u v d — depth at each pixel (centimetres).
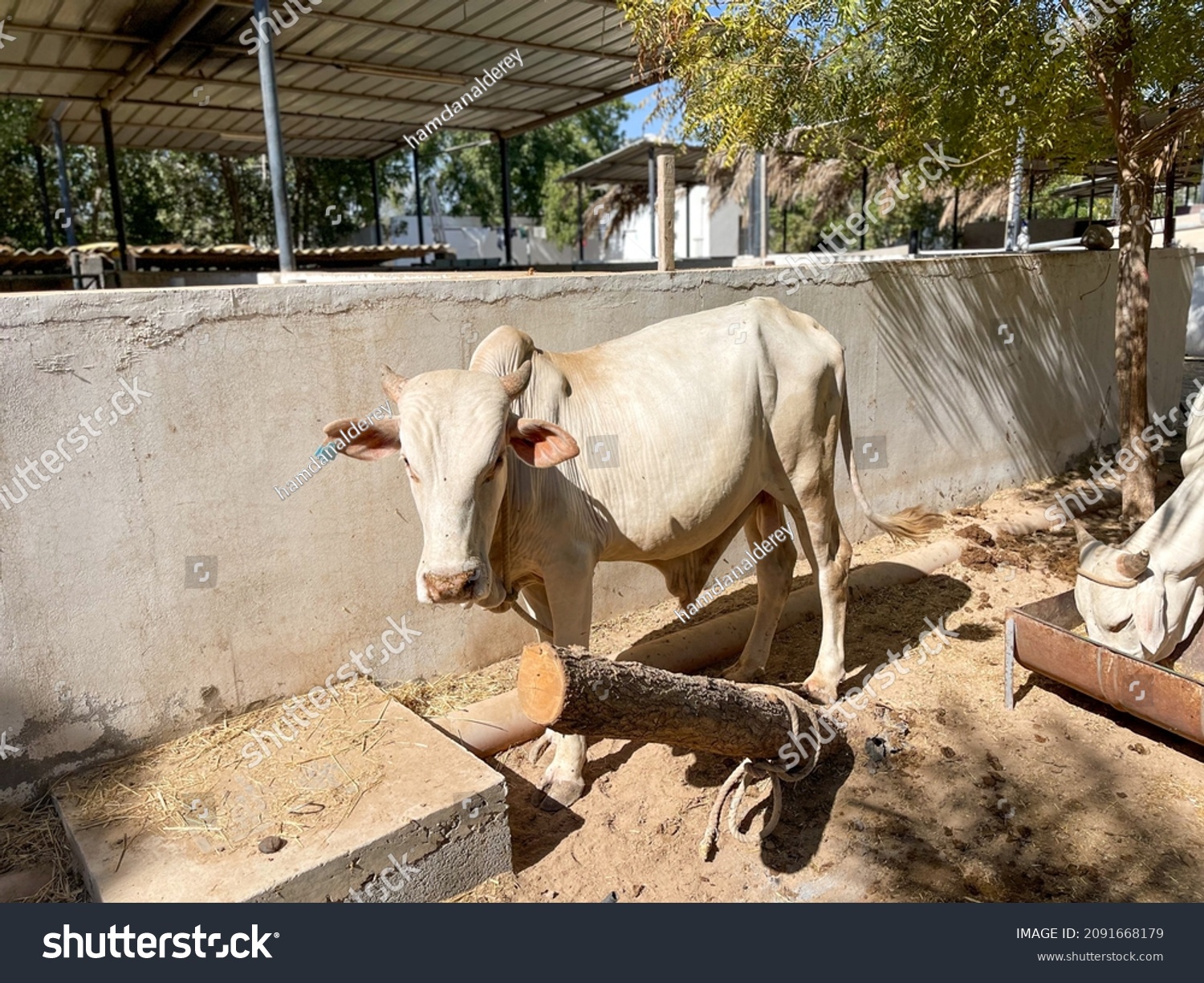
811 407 401
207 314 361
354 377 405
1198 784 383
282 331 382
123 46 900
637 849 355
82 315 332
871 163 702
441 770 340
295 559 400
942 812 371
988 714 438
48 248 1372
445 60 1016
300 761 350
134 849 300
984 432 738
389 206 2994
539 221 3362
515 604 365
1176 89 654
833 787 388
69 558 341
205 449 368
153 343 350
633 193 2555
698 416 373
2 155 2011
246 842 302
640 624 540
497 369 335
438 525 281
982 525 680
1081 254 797
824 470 417
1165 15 546
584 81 1107
